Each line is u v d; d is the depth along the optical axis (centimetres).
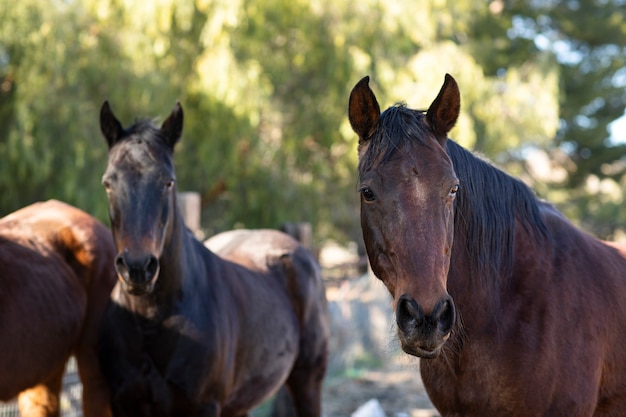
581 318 288
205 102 1034
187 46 1107
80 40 1008
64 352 420
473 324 284
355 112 267
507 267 291
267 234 547
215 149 1080
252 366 443
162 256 372
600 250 315
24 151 948
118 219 358
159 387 383
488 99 1220
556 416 281
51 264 423
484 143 1270
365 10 1145
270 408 677
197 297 397
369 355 1046
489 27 2053
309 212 1190
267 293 477
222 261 452
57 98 984
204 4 1014
